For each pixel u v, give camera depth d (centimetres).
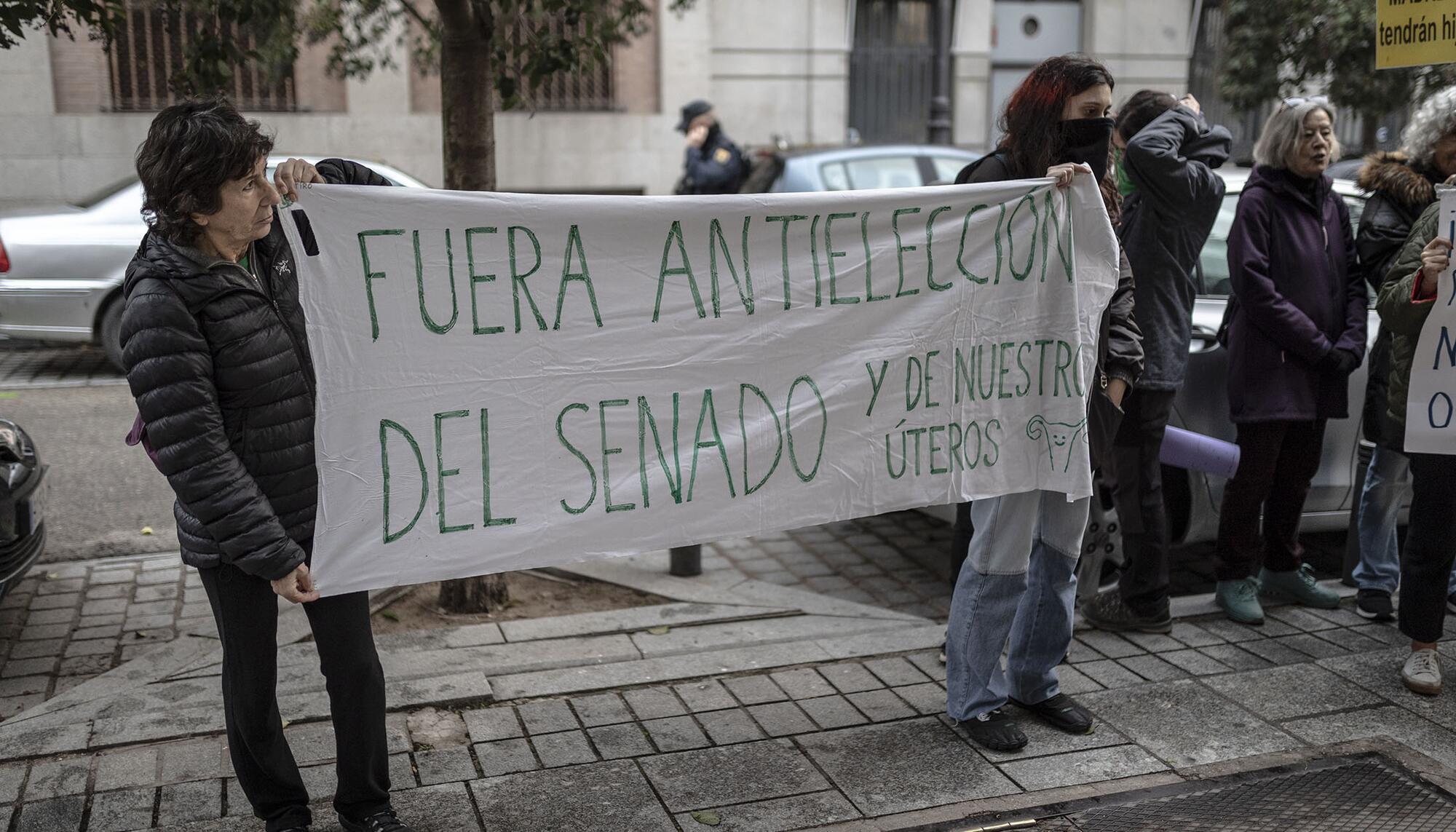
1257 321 414
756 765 335
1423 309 362
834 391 318
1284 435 435
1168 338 404
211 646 411
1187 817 308
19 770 326
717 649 415
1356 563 473
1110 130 333
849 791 321
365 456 274
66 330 864
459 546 286
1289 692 381
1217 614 449
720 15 1434
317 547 267
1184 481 474
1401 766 334
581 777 327
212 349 247
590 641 421
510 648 413
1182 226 399
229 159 237
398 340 274
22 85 1202
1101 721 362
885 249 318
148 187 240
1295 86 1030
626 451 301
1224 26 1100
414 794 316
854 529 584
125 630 443
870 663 406
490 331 283
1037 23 1600
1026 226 328
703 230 299
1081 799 317
